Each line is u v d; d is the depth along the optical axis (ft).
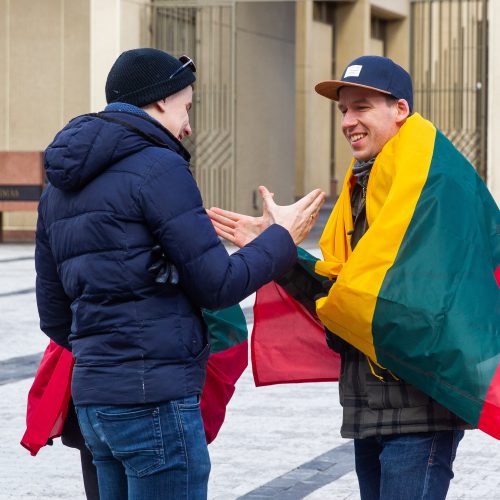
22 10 70.95
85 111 70.33
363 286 11.89
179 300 11.02
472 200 12.24
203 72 73.77
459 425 12.19
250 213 79.71
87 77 70.23
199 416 11.15
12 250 63.00
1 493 19.16
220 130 73.56
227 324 15.06
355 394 12.74
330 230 13.15
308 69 115.96
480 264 11.93
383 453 12.41
